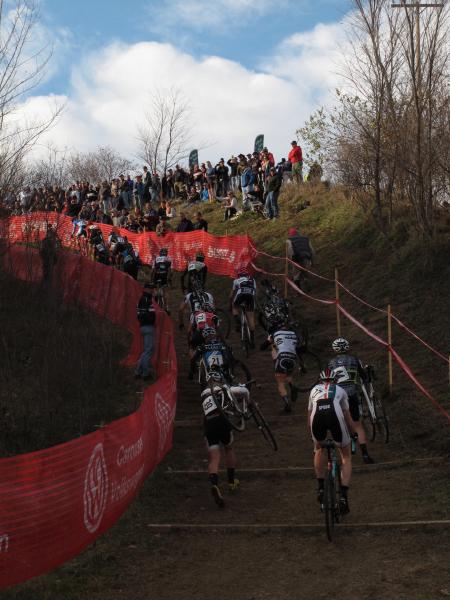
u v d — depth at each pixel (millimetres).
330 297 17656
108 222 29484
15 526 5086
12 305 14406
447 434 9547
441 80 16609
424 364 12273
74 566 6449
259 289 19781
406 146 16891
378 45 17250
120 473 6914
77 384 11758
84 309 15438
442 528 6926
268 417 11398
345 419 7336
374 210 20078
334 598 5742
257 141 32375
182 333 17844
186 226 25219
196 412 11961
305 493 8391
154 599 5887
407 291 15688
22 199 15953
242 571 6395
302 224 23859
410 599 5590
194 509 8031
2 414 10500
